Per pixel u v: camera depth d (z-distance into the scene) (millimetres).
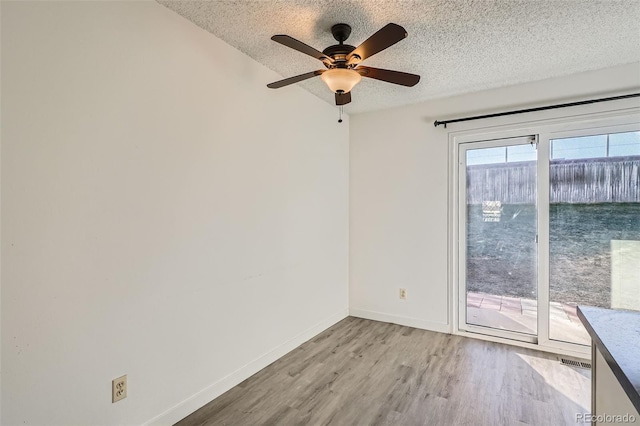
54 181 1431
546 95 2900
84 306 1539
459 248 3346
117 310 1670
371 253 3791
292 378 2457
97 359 1590
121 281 1685
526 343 3012
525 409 2066
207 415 2021
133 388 1741
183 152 1991
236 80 2365
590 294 2801
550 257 2941
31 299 1369
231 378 2324
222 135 2254
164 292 1894
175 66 1940
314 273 3281
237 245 2381
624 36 2186
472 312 3312
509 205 3135
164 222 1889
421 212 3496
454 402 2145
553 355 2828
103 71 1598
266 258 2656
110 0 1628
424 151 3471
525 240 3068
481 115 3168
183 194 1993
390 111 3658
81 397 1531
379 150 3730
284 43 1717
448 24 2039
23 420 1352
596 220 2781
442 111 3375
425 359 2758
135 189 1739
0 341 1288
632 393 776
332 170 3586
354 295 3912
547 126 2924
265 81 2629
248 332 2482
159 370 1868
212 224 2186
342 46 1903
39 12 1379
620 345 1002
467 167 3324
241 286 2420
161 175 1869
